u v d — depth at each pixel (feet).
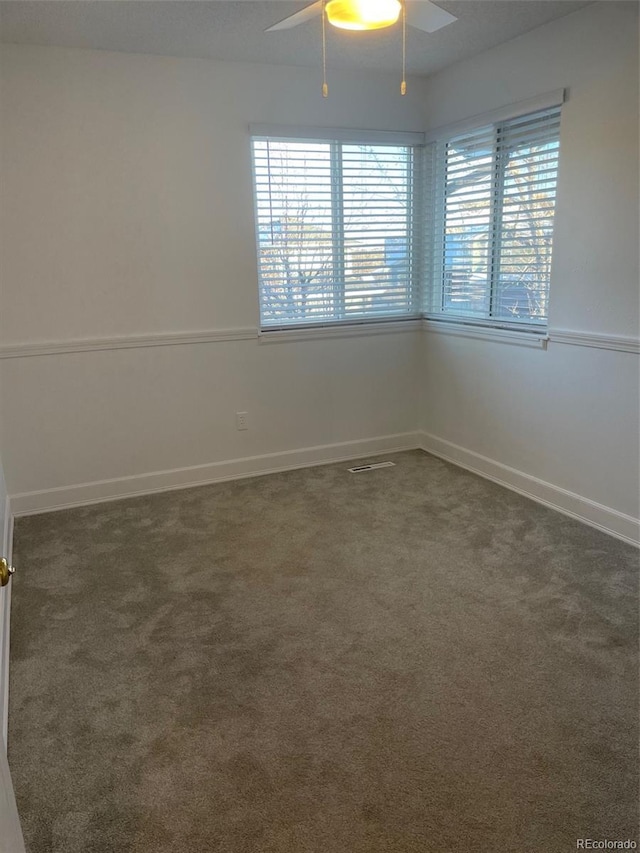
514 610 7.54
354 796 5.03
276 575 8.55
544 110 9.84
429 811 4.87
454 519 10.19
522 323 10.96
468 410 12.48
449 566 8.64
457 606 7.66
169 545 9.56
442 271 13.03
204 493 11.68
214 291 11.55
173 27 8.95
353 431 13.48
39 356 10.55
